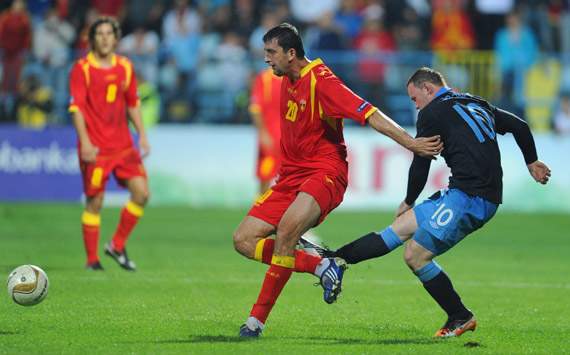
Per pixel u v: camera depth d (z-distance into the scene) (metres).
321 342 25.31
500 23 83.44
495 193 25.67
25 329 26.42
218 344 24.53
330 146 26.42
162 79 75.06
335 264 25.45
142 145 40.50
